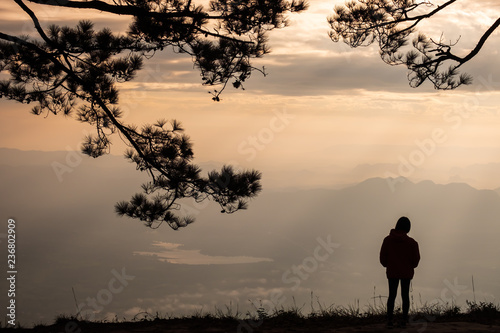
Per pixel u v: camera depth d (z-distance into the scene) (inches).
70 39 400.2
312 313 396.2
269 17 390.0
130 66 429.7
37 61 426.3
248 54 414.6
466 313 380.8
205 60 408.2
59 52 417.7
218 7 388.2
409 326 320.2
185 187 426.3
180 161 433.4
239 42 412.8
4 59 424.5
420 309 396.8
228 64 416.2
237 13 387.9
